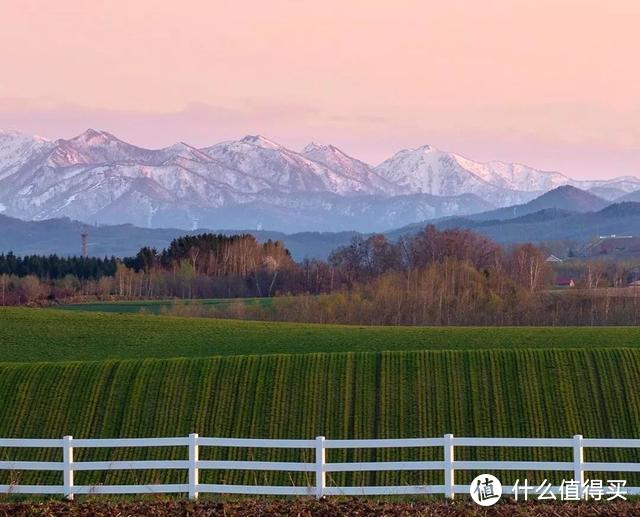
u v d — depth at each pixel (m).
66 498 37.81
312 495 37.06
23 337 97.38
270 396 67.50
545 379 69.38
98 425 63.59
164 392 68.12
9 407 65.94
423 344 86.25
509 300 134.00
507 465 36.31
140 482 54.25
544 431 61.62
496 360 73.12
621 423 62.31
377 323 130.25
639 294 139.75
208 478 54.09
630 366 70.94
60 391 68.31
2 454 59.03
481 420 63.38
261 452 58.91
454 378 70.25
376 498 37.47
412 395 67.50
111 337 97.56
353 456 58.16
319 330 99.94
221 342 93.25
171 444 37.91
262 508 34.62
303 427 63.12
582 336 88.38
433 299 133.62
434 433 61.78
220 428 63.00
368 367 72.44
